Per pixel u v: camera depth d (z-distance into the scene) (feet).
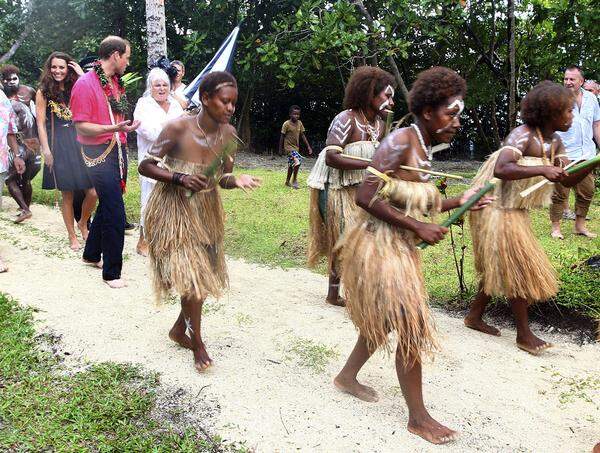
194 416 11.32
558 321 16.38
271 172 41.70
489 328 15.98
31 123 26.53
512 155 13.70
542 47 45.01
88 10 52.29
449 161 57.06
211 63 32.53
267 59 40.96
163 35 30.50
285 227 25.75
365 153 15.75
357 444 10.66
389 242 10.69
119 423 10.93
